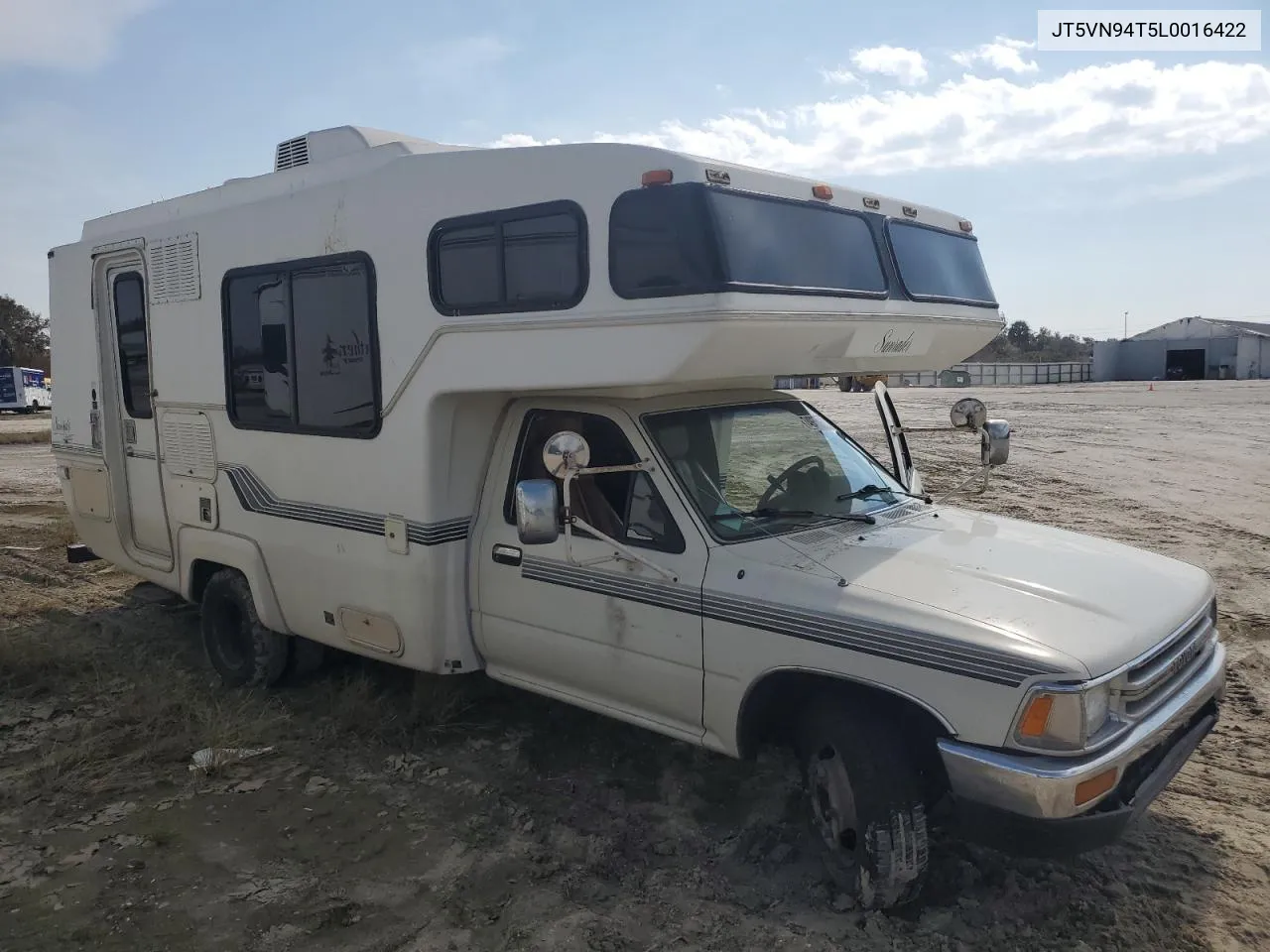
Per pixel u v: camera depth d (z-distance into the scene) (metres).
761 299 3.71
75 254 6.94
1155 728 3.37
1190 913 3.62
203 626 6.35
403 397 4.70
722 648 3.86
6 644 6.36
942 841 4.06
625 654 4.21
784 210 4.00
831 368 4.38
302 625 5.59
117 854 4.08
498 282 4.22
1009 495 13.11
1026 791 3.12
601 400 4.49
